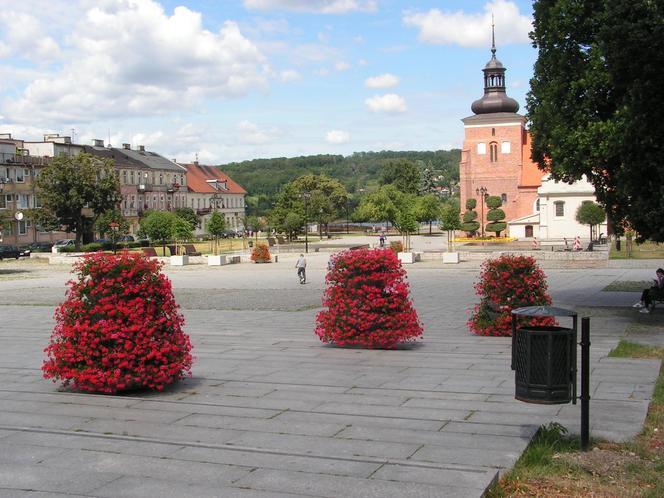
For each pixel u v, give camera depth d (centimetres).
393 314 1555
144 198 11250
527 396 844
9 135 9369
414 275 4138
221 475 704
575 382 838
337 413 966
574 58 2180
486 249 6475
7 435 872
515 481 685
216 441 838
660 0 1661
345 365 1361
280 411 984
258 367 1347
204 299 3022
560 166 2131
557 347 834
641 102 1753
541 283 1786
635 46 1684
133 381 1092
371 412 970
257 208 18350
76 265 1160
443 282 3644
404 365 1355
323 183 13388
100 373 1094
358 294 1566
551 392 834
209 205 13412
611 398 1027
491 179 9144
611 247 5806
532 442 804
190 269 5122
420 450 780
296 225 8550
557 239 7744
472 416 934
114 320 1114
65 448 810
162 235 6925
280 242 8188
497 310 1791
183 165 13525
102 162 7394
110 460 761
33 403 1060
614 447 793
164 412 988
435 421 912
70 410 1010
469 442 810
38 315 2503
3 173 8250
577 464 735
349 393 1100
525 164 9188
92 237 8256
